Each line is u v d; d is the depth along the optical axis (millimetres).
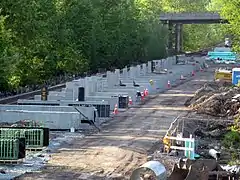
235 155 72375
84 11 179750
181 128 84438
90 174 61219
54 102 103125
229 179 54250
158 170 52531
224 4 149375
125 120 100000
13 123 87812
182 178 54094
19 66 129625
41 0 138750
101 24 190000
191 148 70188
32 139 73688
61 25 156000
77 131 88625
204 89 137125
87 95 117625
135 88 137625
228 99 112125
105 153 71812
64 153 71750
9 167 63906
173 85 168375
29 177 59250
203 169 53875
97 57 190750
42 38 133875
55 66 153375
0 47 109000
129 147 75688
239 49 154375
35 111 90938
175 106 120062
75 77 175125
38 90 136250
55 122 88750
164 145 73375
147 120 100312
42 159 68250
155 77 171000
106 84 139875
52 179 58688
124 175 61031
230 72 174500
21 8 124500
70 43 161250
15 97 119312
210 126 91375
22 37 128000
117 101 113750
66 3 172000
